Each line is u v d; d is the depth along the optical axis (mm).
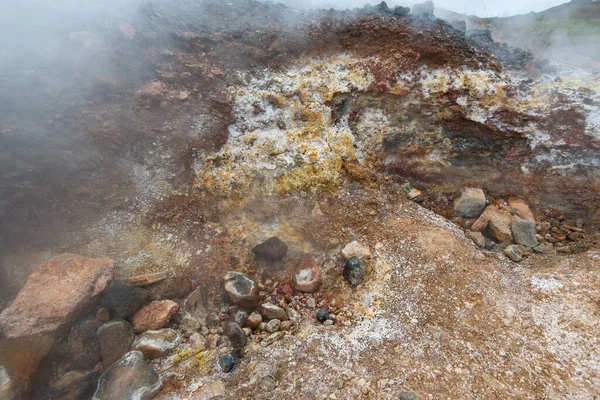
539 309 2707
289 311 3055
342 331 2719
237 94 3848
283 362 2527
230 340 2768
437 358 2449
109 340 2646
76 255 2947
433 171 4035
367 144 4020
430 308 2766
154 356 2666
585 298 2736
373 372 2408
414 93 3939
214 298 3141
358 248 3240
